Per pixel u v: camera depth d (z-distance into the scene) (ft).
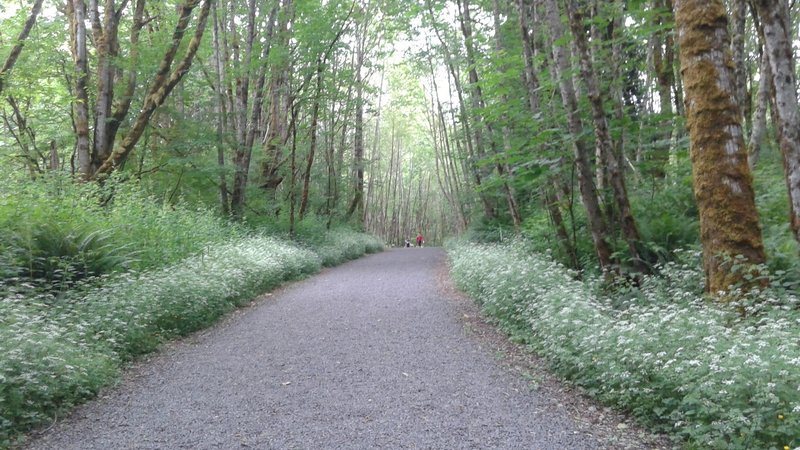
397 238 225.15
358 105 100.53
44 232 30.96
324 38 70.69
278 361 23.36
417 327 29.99
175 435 15.39
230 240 51.75
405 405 17.46
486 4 65.21
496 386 19.45
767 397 12.75
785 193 30.73
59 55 63.21
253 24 66.80
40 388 16.67
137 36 61.62
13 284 28.04
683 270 26.09
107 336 23.82
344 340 27.09
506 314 29.32
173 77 54.95
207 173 63.82
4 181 41.93
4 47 57.98
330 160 101.55
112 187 49.21
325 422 16.06
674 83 46.83
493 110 38.22
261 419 16.46
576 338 19.79
